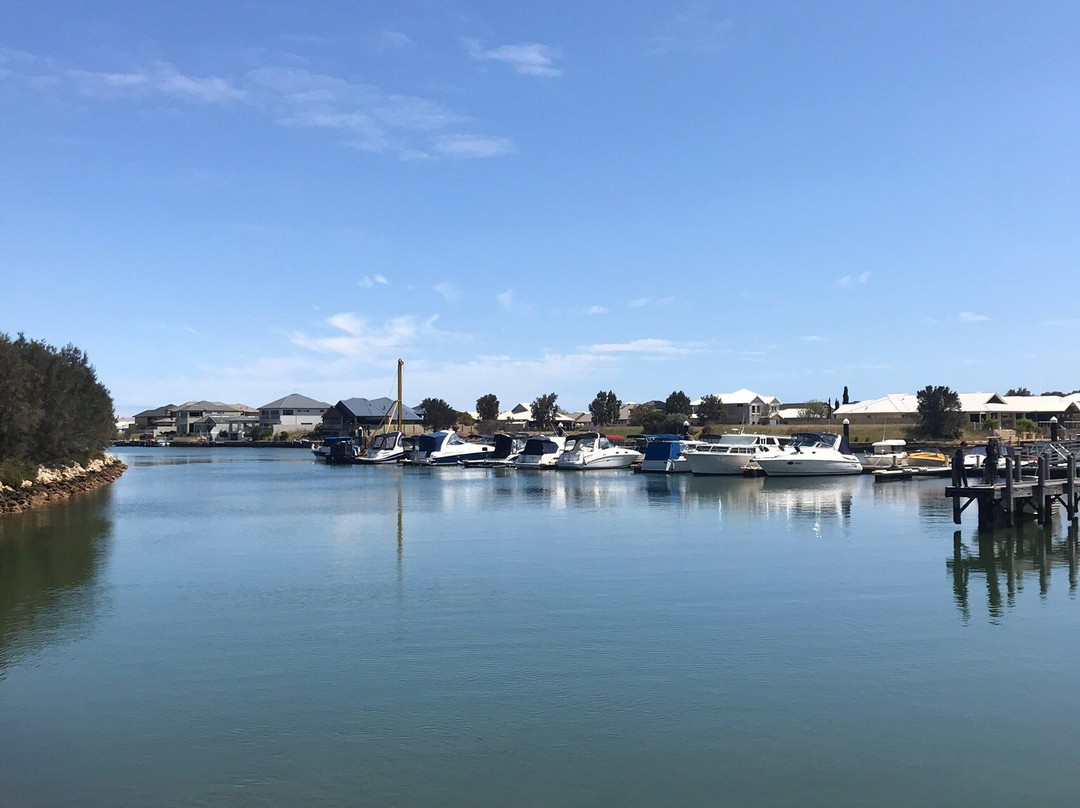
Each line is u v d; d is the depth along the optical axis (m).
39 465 62.19
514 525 41.41
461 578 27.64
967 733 14.90
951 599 24.39
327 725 15.35
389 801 12.70
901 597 24.66
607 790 12.99
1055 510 43.09
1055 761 13.85
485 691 16.94
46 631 21.39
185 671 18.28
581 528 39.94
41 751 14.38
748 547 33.66
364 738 14.80
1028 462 48.53
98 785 13.23
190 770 13.68
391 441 112.12
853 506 49.12
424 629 21.34
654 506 49.94
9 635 21.05
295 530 40.19
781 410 162.88
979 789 13.00
